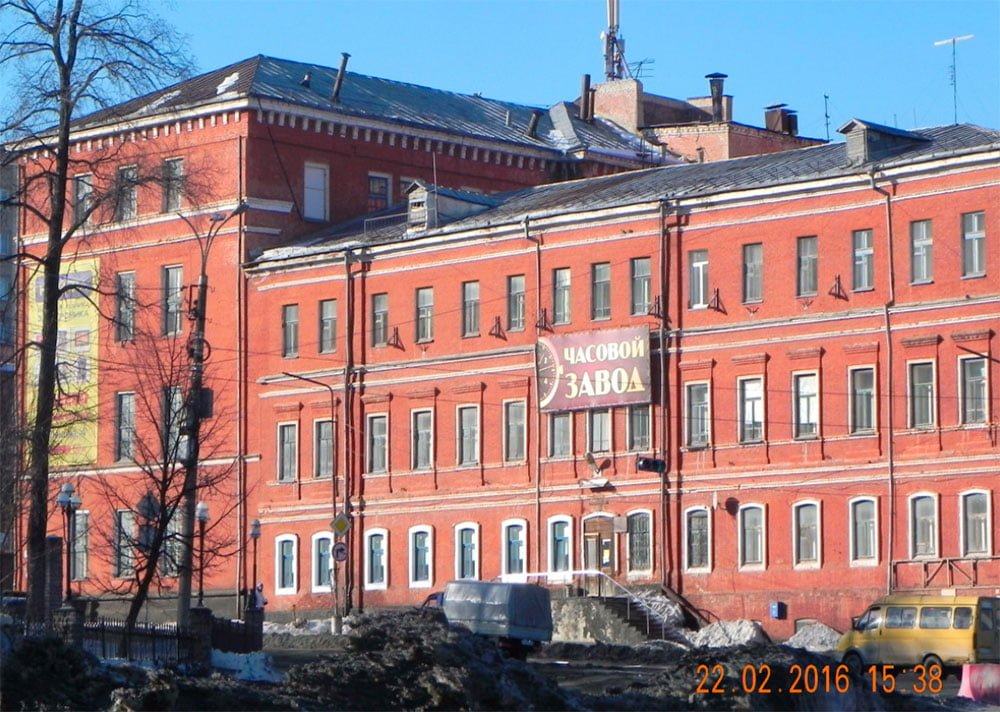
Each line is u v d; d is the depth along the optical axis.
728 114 122.38
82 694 46.78
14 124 68.06
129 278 104.06
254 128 100.81
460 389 91.62
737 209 83.38
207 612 59.06
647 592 84.19
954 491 76.31
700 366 84.00
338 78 105.69
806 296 81.12
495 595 72.62
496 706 46.41
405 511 92.94
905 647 64.75
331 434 96.00
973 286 76.56
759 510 81.88
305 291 97.62
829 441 80.06
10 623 51.47
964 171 76.94
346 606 94.25
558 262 88.75
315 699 45.91
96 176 71.62
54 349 68.88
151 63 68.81
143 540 88.50
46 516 67.31
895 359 78.38
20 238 87.56
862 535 79.00
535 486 88.69
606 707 48.22
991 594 74.75
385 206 106.00
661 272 85.19
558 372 87.75
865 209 79.62
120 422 102.81
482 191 109.81
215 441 99.69
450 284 92.50
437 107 113.12
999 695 54.97
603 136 117.81
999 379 75.69
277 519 97.38
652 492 85.06
